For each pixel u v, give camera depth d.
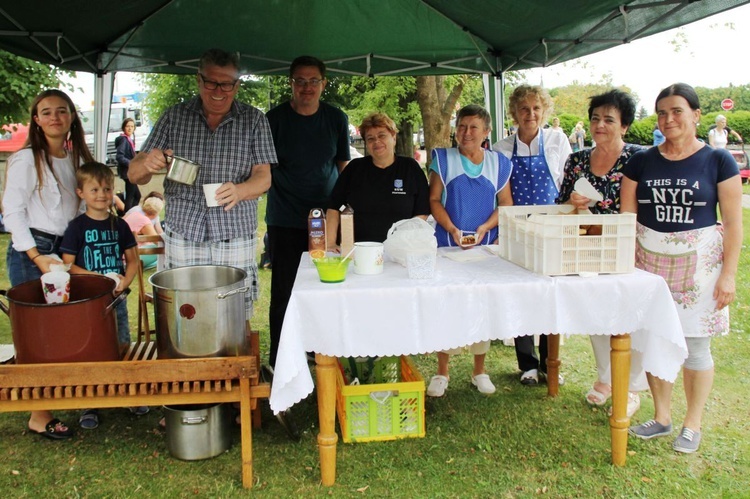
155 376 2.31
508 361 3.96
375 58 5.20
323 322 2.28
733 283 2.50
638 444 2.74
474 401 3.28
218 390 2.38
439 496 2.36
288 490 2.40
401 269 2.65
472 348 3.31
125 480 2.47
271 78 13.01
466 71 5.25
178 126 2.76
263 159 2.86
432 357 4.07
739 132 21.08
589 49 4.28
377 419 2.83
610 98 2.80
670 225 2.57
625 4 3.39
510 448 2.74
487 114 3.25
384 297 2.29
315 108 3.69
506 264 2.73
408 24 4.70
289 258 3.78
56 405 2.32
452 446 2.77
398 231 2.66
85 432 2.91
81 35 3.97
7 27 3.47
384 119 3.24
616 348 2.50
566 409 3.15
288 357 2.19
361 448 2.75
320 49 5.02
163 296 2.34
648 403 3.24
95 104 4.65
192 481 2.46
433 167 3.34
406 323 2.31
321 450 2.41
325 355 2.35
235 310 2.40
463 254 2.94
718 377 3.54
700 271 2.54
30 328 2.29
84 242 2.81
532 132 3.49
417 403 2.84
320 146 3.70
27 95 8.55
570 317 2.39
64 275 2.43
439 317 2.33
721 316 2.56
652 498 2.33
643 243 2.67
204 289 2.31
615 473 2.50
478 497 2.36
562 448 2.72
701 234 2.52
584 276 2.42
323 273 2.38
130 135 8.46
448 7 4.29
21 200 2.69
